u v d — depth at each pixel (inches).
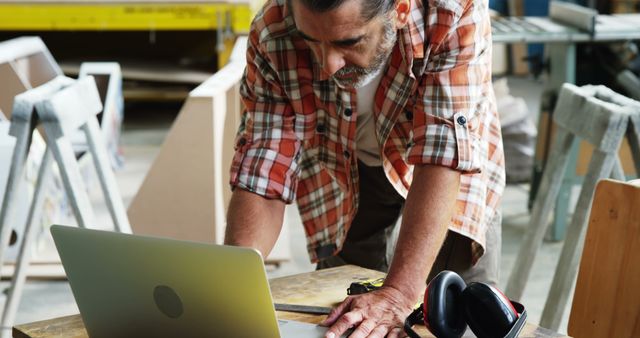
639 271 61.6
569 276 86.1
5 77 146.3
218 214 115.0
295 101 65.8
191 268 46.7
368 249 80.0
